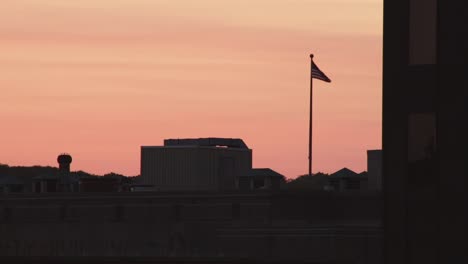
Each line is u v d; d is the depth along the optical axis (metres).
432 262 179.38
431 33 181.25
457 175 178.00
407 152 182.88
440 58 180.12
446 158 179.12
